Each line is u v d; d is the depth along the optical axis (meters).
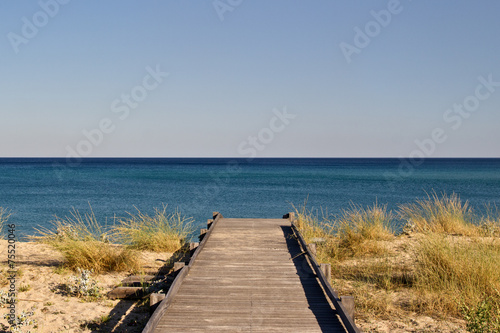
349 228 12.85
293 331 5.16
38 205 30.56
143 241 12.42
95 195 38.91
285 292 6.59
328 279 7.40
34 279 8.64
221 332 5.11
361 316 7.07
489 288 7.71
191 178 70.94
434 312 7.22
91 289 7.99
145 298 7.83
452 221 13.83
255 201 34.12
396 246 11.97
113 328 6.56
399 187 50.59
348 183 58.69
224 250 9.34
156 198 36.41
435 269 8.52
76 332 6.35
